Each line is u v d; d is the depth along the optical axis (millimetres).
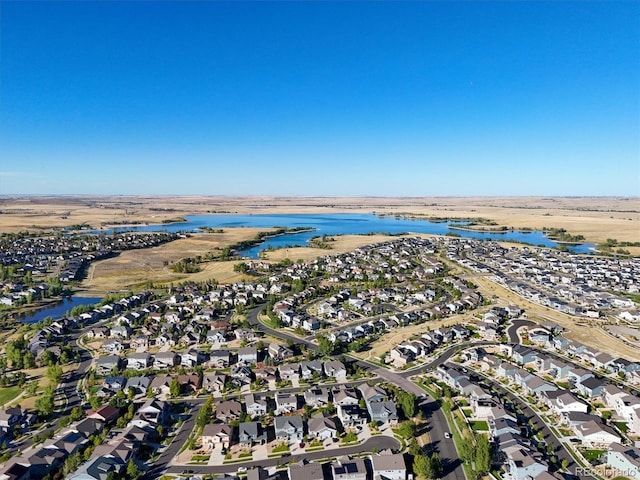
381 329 152875
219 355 126750
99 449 81375
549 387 104188
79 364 126000
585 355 124562
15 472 75500
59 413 98750
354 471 76125
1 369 119688
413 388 109000
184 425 93750
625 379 111562
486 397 100000
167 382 110250
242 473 77938
